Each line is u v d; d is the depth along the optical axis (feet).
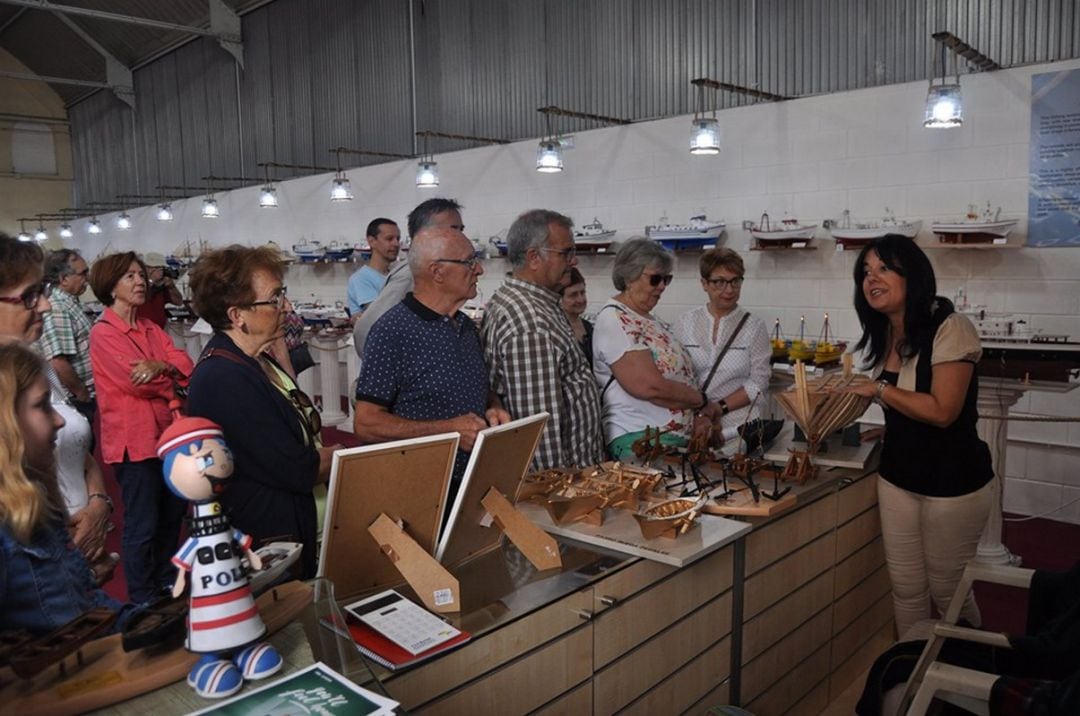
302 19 29.66
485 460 4.91
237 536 3.09
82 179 47.44
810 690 7.75
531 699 4.67
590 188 20.65
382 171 26.96
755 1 17.17
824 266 16.42
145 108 40.22
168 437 3.02
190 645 2.93
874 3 15.52
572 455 7.22
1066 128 13.48
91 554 6.38
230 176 34.53
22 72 46.57
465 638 4.22
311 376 25.23
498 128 23.02
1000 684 4.83
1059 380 11.03
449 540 5.00
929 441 7.48
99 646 3.13
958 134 14.62
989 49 14.23
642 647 5.50
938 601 7.81
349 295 15.81
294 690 2.84
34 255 5.85
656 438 7.53
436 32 24.61
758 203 17.40
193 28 31.30
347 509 4.41
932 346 7.18
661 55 18.95
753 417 10.00
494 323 7.01
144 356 9.73
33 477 3.42
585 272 20.72
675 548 5.37
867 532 8.48
